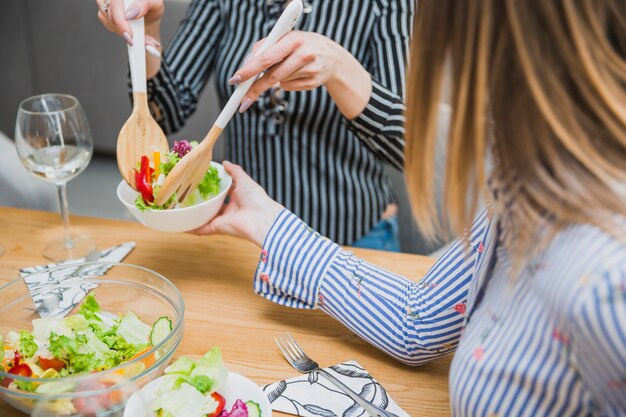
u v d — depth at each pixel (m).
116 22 1.07
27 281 0.96
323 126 1.58
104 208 2.92
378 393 0.86
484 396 0.65
